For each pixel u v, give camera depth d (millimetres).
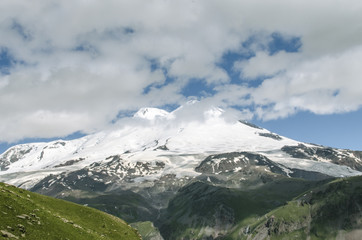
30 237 47781
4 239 42688
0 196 55156
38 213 58531
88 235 63000
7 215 49906
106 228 77312
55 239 52375
